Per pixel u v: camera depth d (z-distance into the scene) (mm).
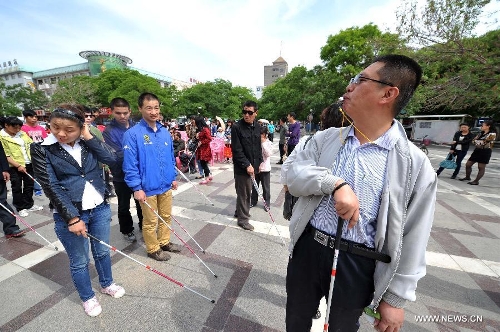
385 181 1034
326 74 22266
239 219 3809
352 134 1145
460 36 7406
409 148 1022
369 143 1069
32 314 2090
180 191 5691
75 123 1804
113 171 3109
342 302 1174
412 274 1031
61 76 64000
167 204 3023
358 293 1147
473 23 7340
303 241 1274
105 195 2184
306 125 24359
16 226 3420
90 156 2047
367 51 15891
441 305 2285
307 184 1097
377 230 1060
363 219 1078
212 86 39531
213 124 17016
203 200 5055
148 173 2713
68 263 2836
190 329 1972
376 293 1098
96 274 2662
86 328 1964
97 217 2119
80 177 1962
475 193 6043
